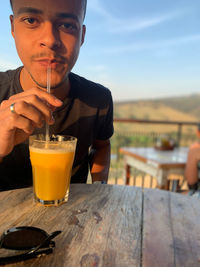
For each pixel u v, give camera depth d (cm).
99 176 134
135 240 63
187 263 55
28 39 86
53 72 90
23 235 55
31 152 79
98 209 80
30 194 89
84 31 108
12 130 83
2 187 126
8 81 126
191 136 541
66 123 129
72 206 81
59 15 84
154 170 297
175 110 5344
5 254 53
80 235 63
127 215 77
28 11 83
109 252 57
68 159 80
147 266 53
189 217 78
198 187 249
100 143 157
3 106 82
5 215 72
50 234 58
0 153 89
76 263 52
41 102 79
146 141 486
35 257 52
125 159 374
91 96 138
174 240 64
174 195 97
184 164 277
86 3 105
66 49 89
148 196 94
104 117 144
